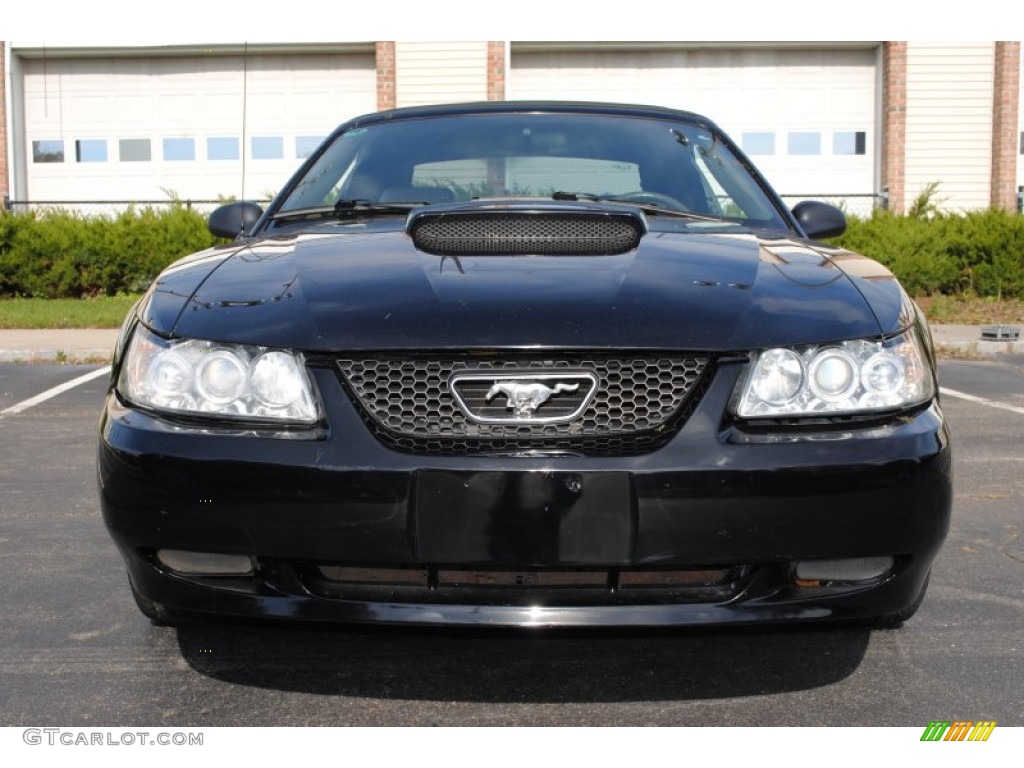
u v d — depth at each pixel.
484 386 2.06
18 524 3.87
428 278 2.27
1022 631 2.78
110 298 12.50
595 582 2.07
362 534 2.03
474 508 2.01
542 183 3.26
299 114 16.06
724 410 2.07
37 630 2.80
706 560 2.03
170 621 2.50
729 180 3.34
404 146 3.45
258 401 2.10
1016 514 3.95
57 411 6.38
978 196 15.69
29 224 12.62
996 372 8.08
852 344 2.14
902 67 15.43
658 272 2.31
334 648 2.67
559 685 2.45
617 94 15.80
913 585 2.18
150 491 2.11
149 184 16.31
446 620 2.05
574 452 2.03
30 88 16.27
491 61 15.40
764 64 15.79
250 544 2.07
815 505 2.04
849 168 15.98
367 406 2.07
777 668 2.54
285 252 2.60
